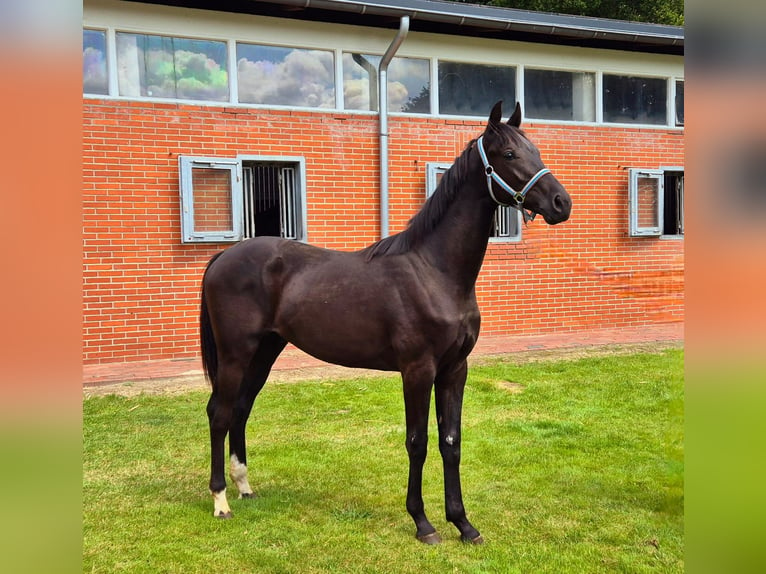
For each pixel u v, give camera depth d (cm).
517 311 870
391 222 806
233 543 305
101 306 683
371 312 309
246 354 339
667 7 1847
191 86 719
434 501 361
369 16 746
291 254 343
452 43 823
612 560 286
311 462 420
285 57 755
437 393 322
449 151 829
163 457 432
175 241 710
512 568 279
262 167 770
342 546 302
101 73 680
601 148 908
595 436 470
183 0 684
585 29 800
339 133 775
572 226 896
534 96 879
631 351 775
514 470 404
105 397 566
